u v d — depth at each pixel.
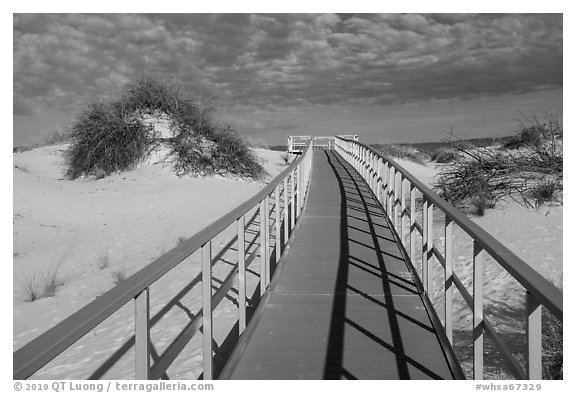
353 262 9.90
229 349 6.81
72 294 11.31
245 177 27.62
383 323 6.96
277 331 6.72
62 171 28.00
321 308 7.55
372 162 18.73
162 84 28.89
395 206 11.59
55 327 2.66
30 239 15.73
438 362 5.82
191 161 26.53
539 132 17.05
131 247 15.49
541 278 3.33
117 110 27.78
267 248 8.03
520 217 13.23
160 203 20.67
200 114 28.36
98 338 8.06
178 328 8.01
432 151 39.72
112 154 26.86
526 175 15.73
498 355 6.71
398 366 5.72
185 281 10.62
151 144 27.27
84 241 15.81
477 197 14.98
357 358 5.92
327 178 23.52
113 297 3.08
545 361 6.30
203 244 4.89
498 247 4.04
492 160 16.77
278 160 39.66
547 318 6.98
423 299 7.70
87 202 20.42
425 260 7.59
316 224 13.41
